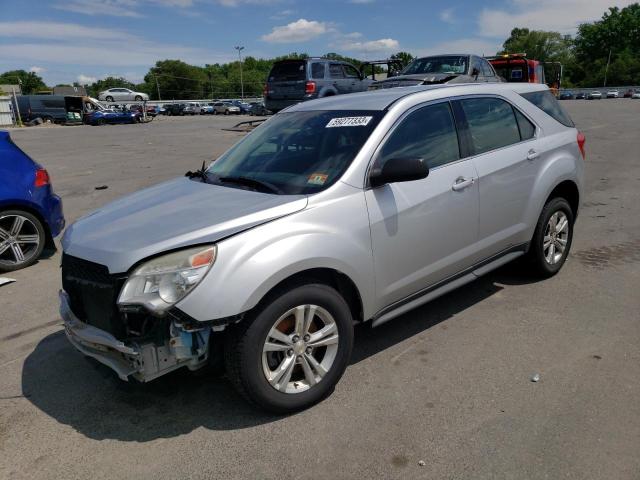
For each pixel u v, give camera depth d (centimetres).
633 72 10138
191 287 276
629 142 1580
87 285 302
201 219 312
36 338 433
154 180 1154
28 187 609
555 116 510
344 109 407
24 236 614
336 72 1745
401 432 295
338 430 299
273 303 296
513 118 464
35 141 2270
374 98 411
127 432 307
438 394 329
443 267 393
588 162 1226
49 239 641
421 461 272
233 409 324
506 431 291
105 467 278
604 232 667
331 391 335
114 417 322
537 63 1847
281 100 1720
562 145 496
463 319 433
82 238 325
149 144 1988
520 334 403
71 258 316
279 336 304
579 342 387
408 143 377
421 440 287
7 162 603
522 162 450
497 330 411
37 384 362
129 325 290
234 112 5897
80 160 1541
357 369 363
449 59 1343
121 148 1866
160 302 274
